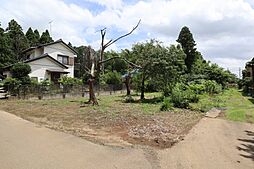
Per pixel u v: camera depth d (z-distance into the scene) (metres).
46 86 19.86
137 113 11.91
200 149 6.38
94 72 15.88
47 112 11.91
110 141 6.84
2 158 5.22
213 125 9.81
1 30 35.59
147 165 5.08
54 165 4.90
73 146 6.25
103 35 15.96
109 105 15.24
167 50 18.86
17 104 14.91
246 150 6.41
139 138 7.25
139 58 19.22
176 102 15.14
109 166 4.95
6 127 8.32
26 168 4.71
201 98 21.09
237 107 16.41
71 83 22.78
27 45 39.97
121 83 30.75
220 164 5.32
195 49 48.22
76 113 11.59
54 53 30.86
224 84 38.66
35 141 6.61
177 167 5.07
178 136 7.70
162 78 18.78
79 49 34.81
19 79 20.16
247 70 38.47
